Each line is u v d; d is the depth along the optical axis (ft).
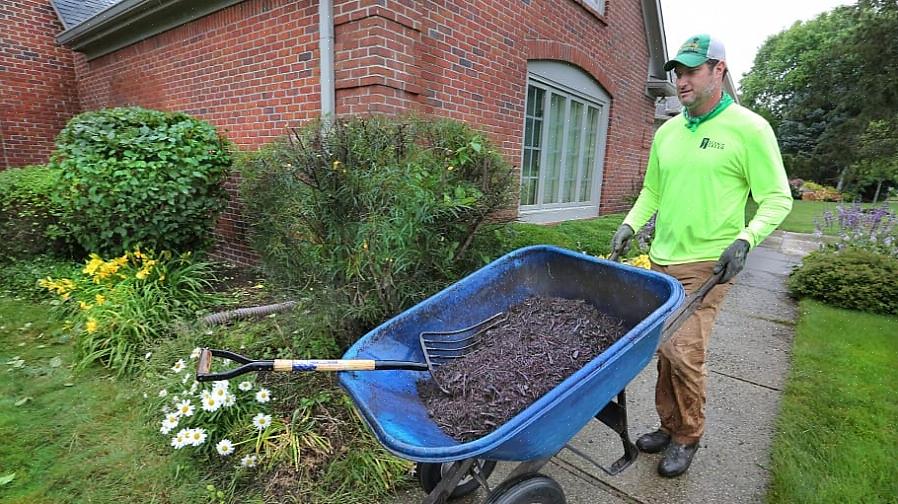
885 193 85.40
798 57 121.60
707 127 6.82
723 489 7.32
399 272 9.14
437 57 14.80
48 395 9.27
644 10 28.25
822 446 8.08
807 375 10.78
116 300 11.35
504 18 17.61
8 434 8.02
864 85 73.77
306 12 14.12
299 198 9.29
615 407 6.64
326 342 9.47
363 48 12.93
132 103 23.17
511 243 11.88
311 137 9.81
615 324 6.90
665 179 7.38
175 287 13.01
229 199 16.55
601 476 7.61
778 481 7.27
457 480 5.40
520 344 6.75
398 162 9.32
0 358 10.80
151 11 18.70
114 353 10.29
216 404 7.32
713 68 6.51
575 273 7.57
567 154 24.29
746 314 15.75
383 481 7.07
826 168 96.22
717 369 11.46
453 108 15.72
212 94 18.21
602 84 25.32
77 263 16.94
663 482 7.48
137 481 7.08
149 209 13.83
